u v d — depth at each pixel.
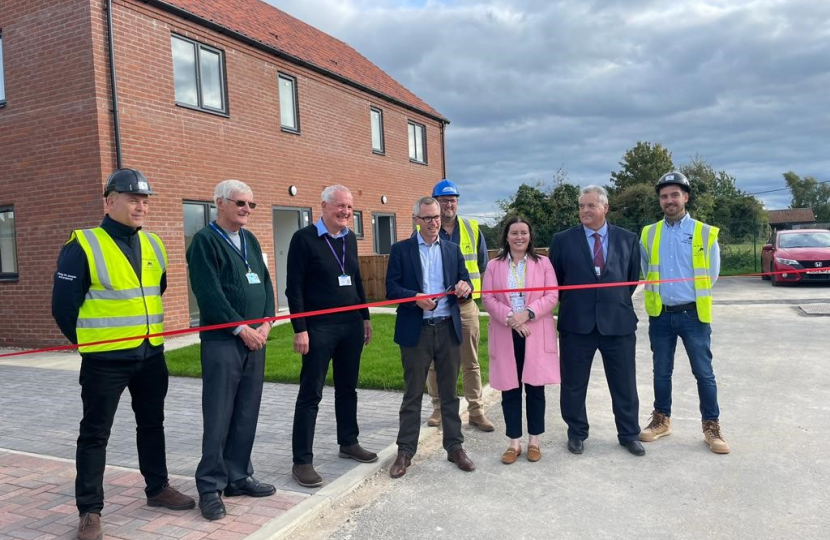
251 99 13.02
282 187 13.92
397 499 4.04
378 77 19.44
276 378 7.36
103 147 9.76
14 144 10.42
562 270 4.89
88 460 3.48
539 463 4.62
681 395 6.34
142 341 3.62
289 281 4.22
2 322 10.74
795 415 5.51
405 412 4.53
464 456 4.57
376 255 16.83
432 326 4.51
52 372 8.38
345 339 4.41
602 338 4.77
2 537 3.46
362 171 17.19
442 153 22.08
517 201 23.34
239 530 3.52
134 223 3.62
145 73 10.52
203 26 11.79
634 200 25.45
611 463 4.55
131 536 3.46
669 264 4.94
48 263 10.23
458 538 3.48
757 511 3.67
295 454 4.21
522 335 4.63
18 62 10.29
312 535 3.57
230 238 3.92
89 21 9.64
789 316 11.42
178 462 4.71
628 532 3.47
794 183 77.25
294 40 15.63
